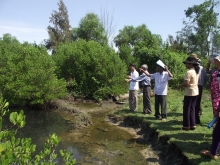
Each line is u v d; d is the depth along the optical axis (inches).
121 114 349.4
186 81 219.1
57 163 201.2
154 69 682.2
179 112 319.0
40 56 471.5
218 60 180.1
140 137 271.0
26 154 92.2
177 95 455.8
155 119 292.4
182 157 186.5
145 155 219.8
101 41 1327.5
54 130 309.6
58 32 1556.3
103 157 217.5
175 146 203.8
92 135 285.0
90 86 550.0
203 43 1155.9
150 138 256.5
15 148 89.4
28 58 465.7
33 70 434.3
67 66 580.1
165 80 277.1
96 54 552.4
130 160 209.8
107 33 1245.7
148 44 765.3
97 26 1392.7
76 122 337.1
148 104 327.3
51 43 1569.9
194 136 216.1
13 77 449.7
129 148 238.8
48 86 431.2
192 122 231.5
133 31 1723.7
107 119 362.6
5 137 92.7
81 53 568.1
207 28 1114.7
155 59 675.4
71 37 1583.4
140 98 446.0
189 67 224.1
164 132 236.7
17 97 435.5
